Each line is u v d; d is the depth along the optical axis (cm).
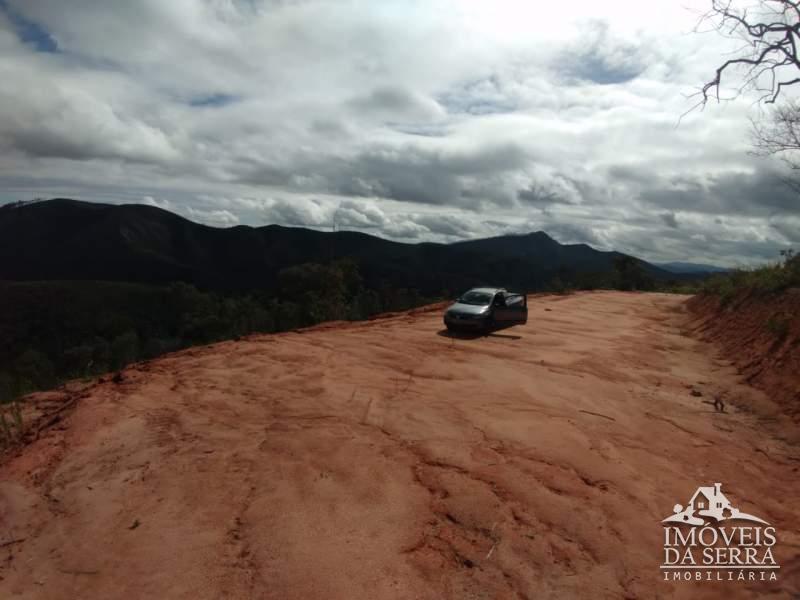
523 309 1777
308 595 374
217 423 702
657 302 2916
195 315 6388
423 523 474
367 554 424
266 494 517
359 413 761
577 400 885
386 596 375
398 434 688
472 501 508
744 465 646
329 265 5412
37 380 1097
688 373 1145
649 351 1382
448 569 409
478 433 698
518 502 511
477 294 1638
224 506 496
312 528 459
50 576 399
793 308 1132
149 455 600
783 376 931
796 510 528
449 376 1001
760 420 827
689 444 712
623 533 466
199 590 380
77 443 625
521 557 424
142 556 420
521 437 689
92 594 379
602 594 385
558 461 615
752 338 1248
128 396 796
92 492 519
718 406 898
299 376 938
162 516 477
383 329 1556
